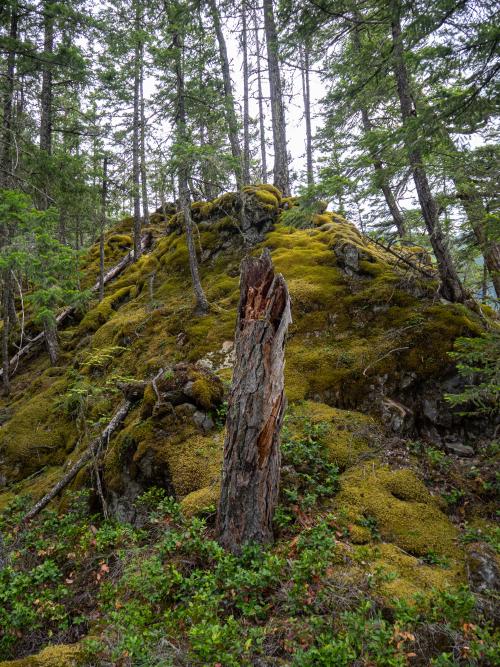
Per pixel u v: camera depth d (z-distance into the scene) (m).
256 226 11.33
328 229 10.67
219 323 9.05
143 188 15.13
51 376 11.06
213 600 3.54
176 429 6.31
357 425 6.30
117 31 13.16
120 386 7.70
